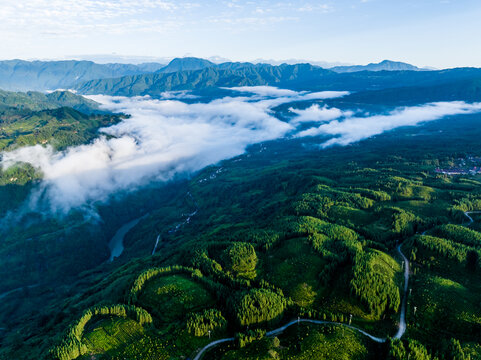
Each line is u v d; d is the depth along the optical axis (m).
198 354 158.00
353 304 181.12
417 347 145.62
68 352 160.62
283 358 148.75
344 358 145.75
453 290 181.00
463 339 155.75
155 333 175.50
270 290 194.75
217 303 195.88
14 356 195.88
